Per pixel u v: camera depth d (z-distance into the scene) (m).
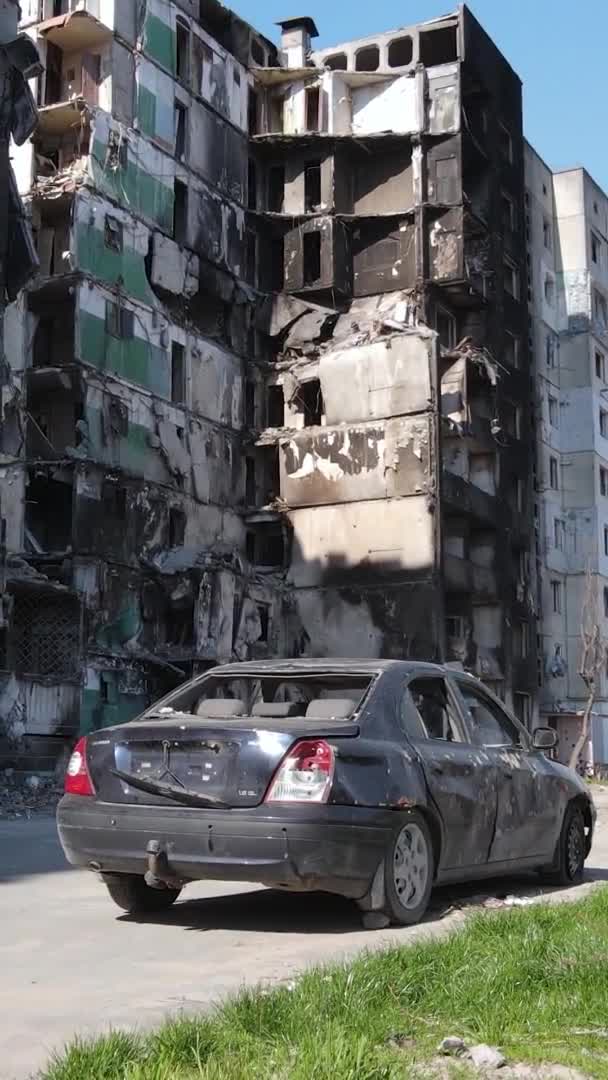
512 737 9.11
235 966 5.88
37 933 6.93
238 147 42.97
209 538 39.28
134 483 35.62
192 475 38.62
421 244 42.31
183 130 40.19
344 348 41.75
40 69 27.98
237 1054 3.85
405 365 40.38
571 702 51.19
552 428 53.59
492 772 8.29
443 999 4.61
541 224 54.88
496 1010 4.41
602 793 34.06
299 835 6.58
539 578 50.34
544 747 9.47
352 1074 3.50
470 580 41.00
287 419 42.84
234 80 43.16
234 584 37.62
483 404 43.97
